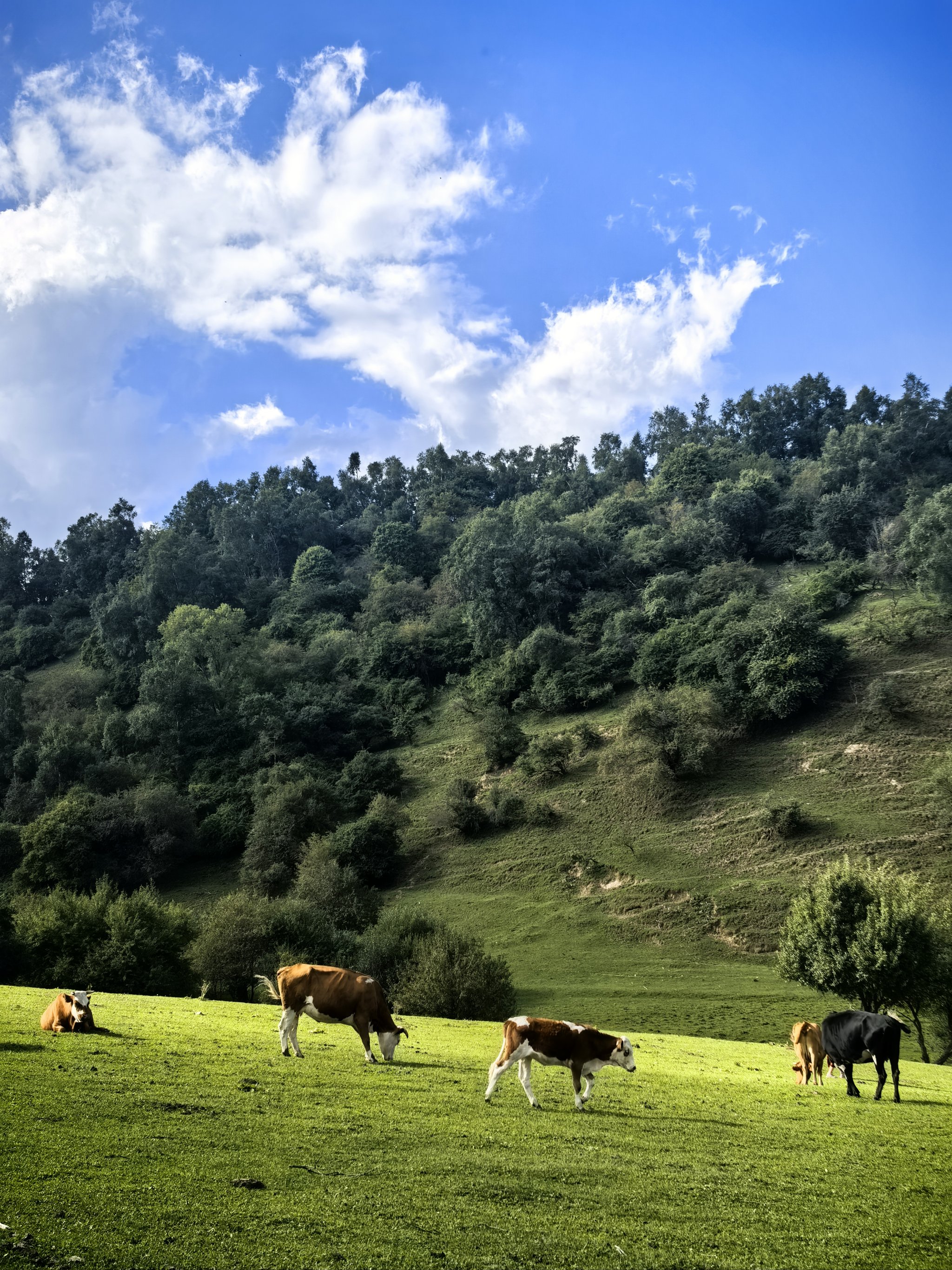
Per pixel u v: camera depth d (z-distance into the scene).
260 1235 9.34
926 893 42.69
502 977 47.25
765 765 94.12
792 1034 26.30
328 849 91.00
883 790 84.25
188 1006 32.62
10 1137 11.24
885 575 126.38
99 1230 8.98
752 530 160.38
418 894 89.62
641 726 98.50
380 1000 19.95
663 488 190.50
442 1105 15.66
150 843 98.38
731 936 71.81
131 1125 12.41
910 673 99.25
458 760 116.25
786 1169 13.61
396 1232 9.80
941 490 137.62
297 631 164.12
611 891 81.75
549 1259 9.62
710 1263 9.91
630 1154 13.63
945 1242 11.13
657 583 133.50
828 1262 10.24
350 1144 12.65
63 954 45.00
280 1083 16.22
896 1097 20.97
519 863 90.62
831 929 40.69
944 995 40.22
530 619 141.25
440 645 145.50
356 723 128.25
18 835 100.19
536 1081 19.59
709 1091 20.23
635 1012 56.72
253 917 53.22
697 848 84.44
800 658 99.00
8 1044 17.72
